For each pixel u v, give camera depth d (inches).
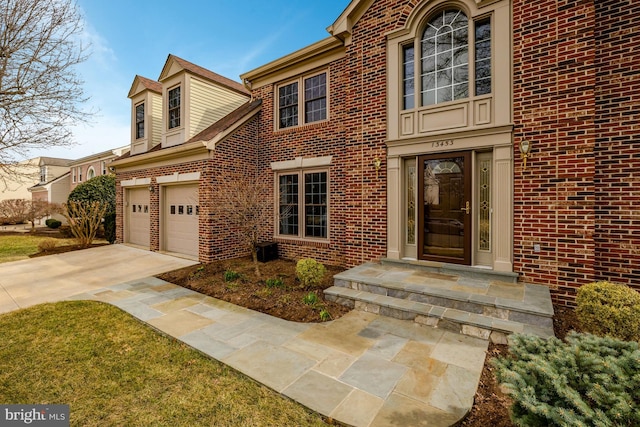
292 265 335.0
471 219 232.8
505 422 102.5
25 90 265.4
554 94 201.3
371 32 277.6
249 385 126.7
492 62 221.9
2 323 195.2
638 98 188.7
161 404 116.6
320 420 106.2
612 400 72.8
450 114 239.3
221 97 451.5
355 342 161.8
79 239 512.1
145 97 466.9
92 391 125.1
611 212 196.2
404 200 266.5
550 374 78.4
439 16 247.4
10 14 251.1
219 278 288.5
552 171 202.2
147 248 451.5
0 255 447.5
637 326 134.5
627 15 192.1
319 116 348.8
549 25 202.5
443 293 190.2
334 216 328.5
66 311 214.2
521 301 173.5
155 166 429.1
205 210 350.6
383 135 270.8
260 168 398.9
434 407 110.2
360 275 233.6
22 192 1282.0
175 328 183.9
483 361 141.3
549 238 203.3
